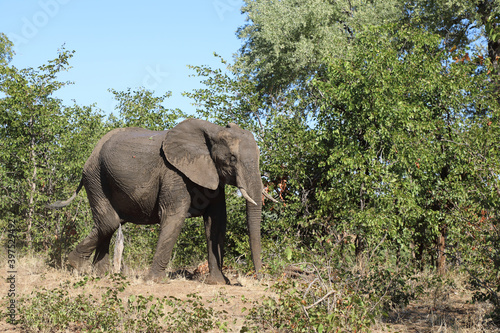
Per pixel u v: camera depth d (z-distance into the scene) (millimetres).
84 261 9648
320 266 7090
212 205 9383
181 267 12008
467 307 7738
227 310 7035
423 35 11492
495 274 7227
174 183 8914
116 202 9414
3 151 12016
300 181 11688
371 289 7504
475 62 11133
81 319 6188
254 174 8664
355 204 10477
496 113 9969
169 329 5930
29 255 10734
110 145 9375
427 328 6672
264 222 11836
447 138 10852
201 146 9039
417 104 10859
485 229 7406
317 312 5664
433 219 10156
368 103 10367
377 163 10219
